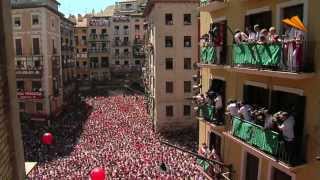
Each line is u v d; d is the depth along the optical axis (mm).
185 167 35125
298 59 12281
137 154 40594
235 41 16406
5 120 10125
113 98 89125
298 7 13453
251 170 16797
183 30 54500
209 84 21500
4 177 9805
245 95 16984
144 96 84812
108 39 114250
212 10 20453
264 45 14039
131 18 113062
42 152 42688
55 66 66812
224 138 19219
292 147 12844
